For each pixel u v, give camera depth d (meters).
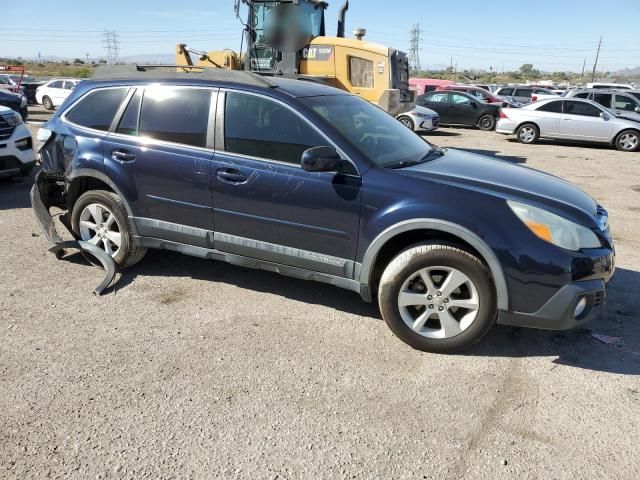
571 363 3.51
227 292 4.50
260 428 2.82
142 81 4.54
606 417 2.96
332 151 3.60
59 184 5.27
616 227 6.81
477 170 3.91
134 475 2.48
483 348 3.68
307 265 3.92
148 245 4.59
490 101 22.50
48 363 3.37
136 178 4.43
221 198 4.09
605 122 15.41
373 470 2.54
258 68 11.52
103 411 2.93
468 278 3.42
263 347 3.63
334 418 2.91
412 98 12.94
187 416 2.90
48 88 24.64
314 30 11.81
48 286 4.51
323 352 3.58
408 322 3.62
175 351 3.55
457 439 2.77
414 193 3.51
